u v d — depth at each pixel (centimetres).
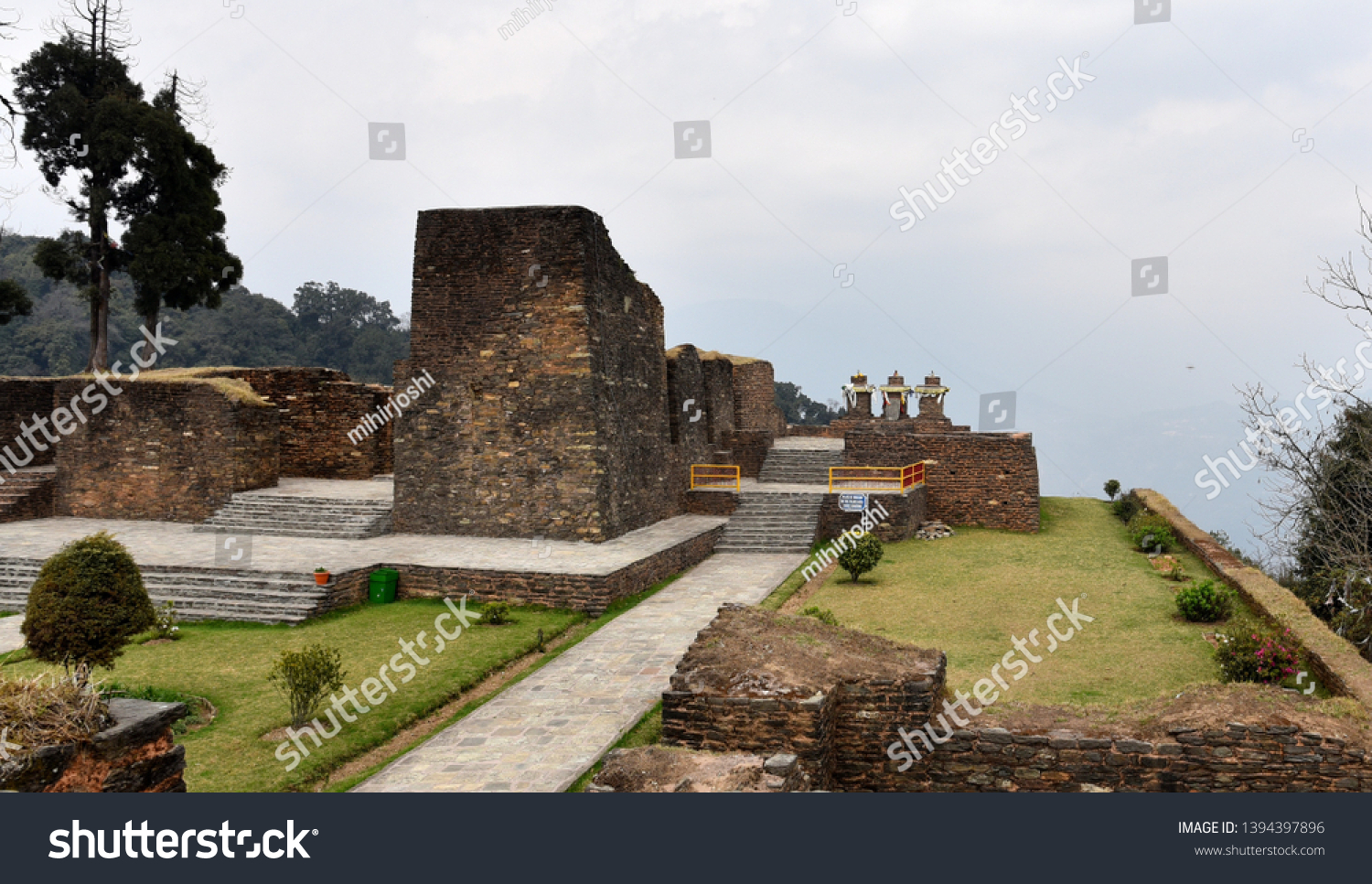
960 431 4259
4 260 6794
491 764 1116
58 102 2844
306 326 8169
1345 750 972
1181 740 1003
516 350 2336
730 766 937
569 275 2289
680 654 1596
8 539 2341
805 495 2850
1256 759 990
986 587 2123
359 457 3194
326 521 2450
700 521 2756
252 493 2669
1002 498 3025
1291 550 2184
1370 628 1681
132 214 3138
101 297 3123
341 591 1903
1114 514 3353
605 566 1970
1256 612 1758
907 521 2781
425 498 2414
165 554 2131
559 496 2311
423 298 2402
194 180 3128
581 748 1170
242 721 1253
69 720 798
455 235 2377
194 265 3089
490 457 2361
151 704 894
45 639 1061
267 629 1747
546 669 1528
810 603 1997
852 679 1112
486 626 1769
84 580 1078
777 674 1102
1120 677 1424
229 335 7188
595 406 2286
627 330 2534
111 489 2700
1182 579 2173
